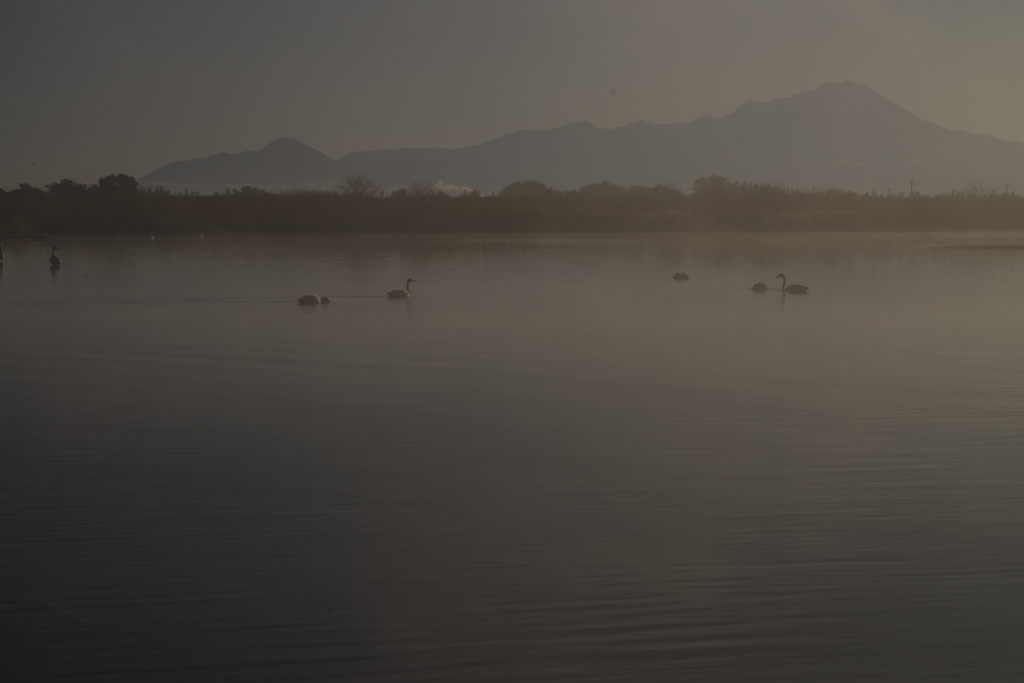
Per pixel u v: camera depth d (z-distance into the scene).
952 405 13.17
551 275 37.16
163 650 6.20
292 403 13.29
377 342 19.23
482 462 10.32
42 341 19.30
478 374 15.59
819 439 11.30
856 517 8.59
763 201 93.75
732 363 16.70
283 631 6.44
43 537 8.05
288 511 8.72
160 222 74.50
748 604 6.84
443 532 8.20
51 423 12.06
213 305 26.12
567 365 16.48
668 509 8.80
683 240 67.81
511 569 7.43
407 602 6.87
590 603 6.85
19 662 6.04
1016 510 8.76
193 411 12.77
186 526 8.33
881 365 16.47
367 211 78.81
